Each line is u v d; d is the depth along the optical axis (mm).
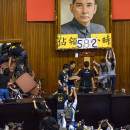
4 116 22875
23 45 29953
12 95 25828
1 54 29344
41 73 30172
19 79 25719
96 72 29938
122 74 30328
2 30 29766
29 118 23219
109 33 29797
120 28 30234
